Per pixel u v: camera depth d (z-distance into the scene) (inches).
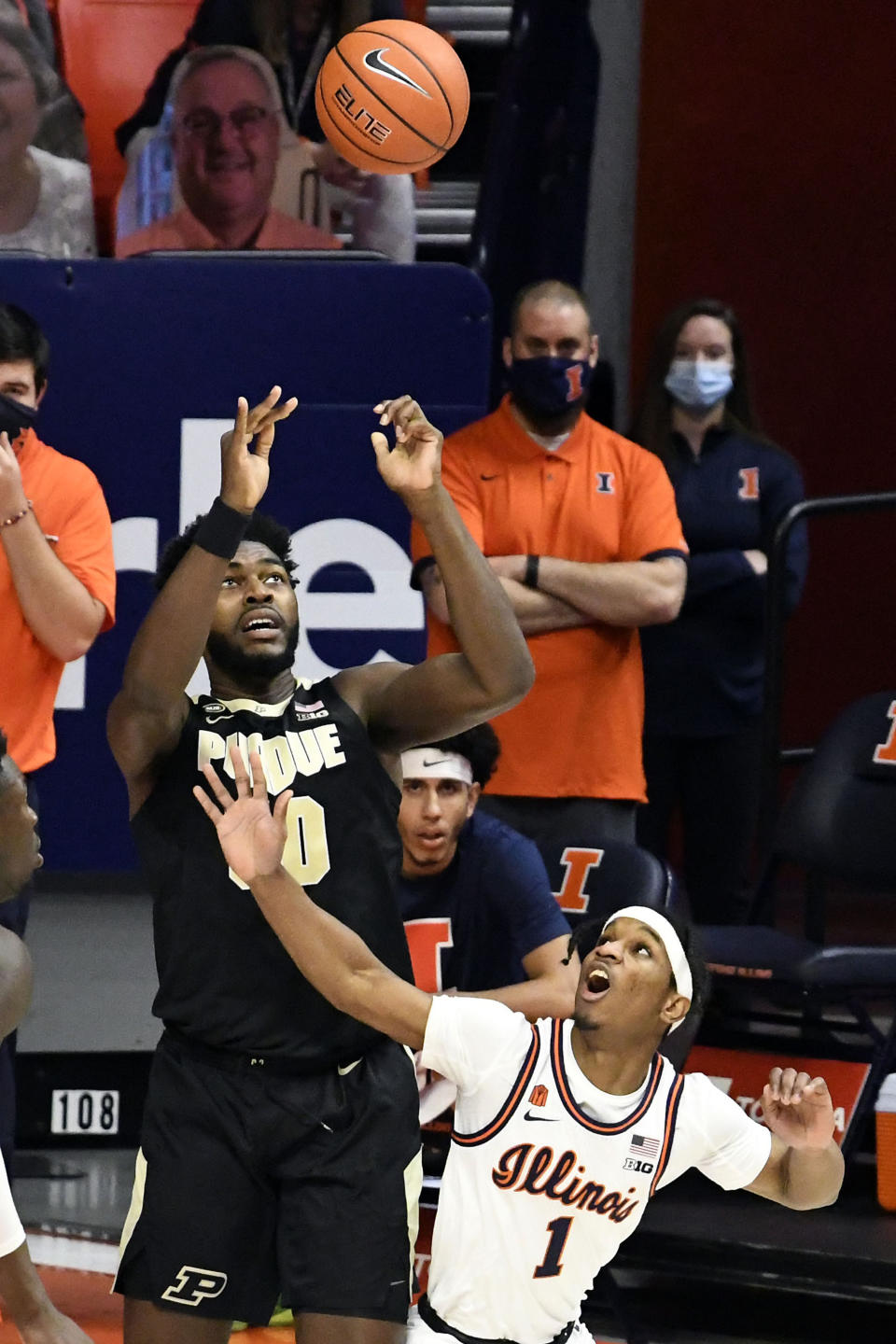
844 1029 668.1
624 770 665.6
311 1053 389.4
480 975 577.6
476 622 386.9
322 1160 387.5
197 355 682.8
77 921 703.7
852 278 1205.7
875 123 1195.9
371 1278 384.5
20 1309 377.1
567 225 971.3
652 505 670.5
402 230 781.9
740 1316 602.9
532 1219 404.8
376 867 400.2
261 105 770.2
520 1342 411.5
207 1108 390.0
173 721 395.5
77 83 831.1
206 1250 388.2
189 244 768.3
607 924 408.2
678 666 749.9
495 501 673.0
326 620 690.8
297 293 683.4
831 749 719.1
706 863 762.2
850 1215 600.7
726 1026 678.5
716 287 1209.4
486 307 689.0
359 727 405.4
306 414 686.5
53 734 594.6
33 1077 690.2
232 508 375.6
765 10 1192.8
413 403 384.8
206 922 389.1
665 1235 572.4
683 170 1205.1
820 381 1212.5
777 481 768.3
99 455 682.2
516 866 576.4
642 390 775.1
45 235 759.1
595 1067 403.2
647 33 1195.9
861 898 1144.8
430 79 521.3
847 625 1213.7
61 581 566.6
